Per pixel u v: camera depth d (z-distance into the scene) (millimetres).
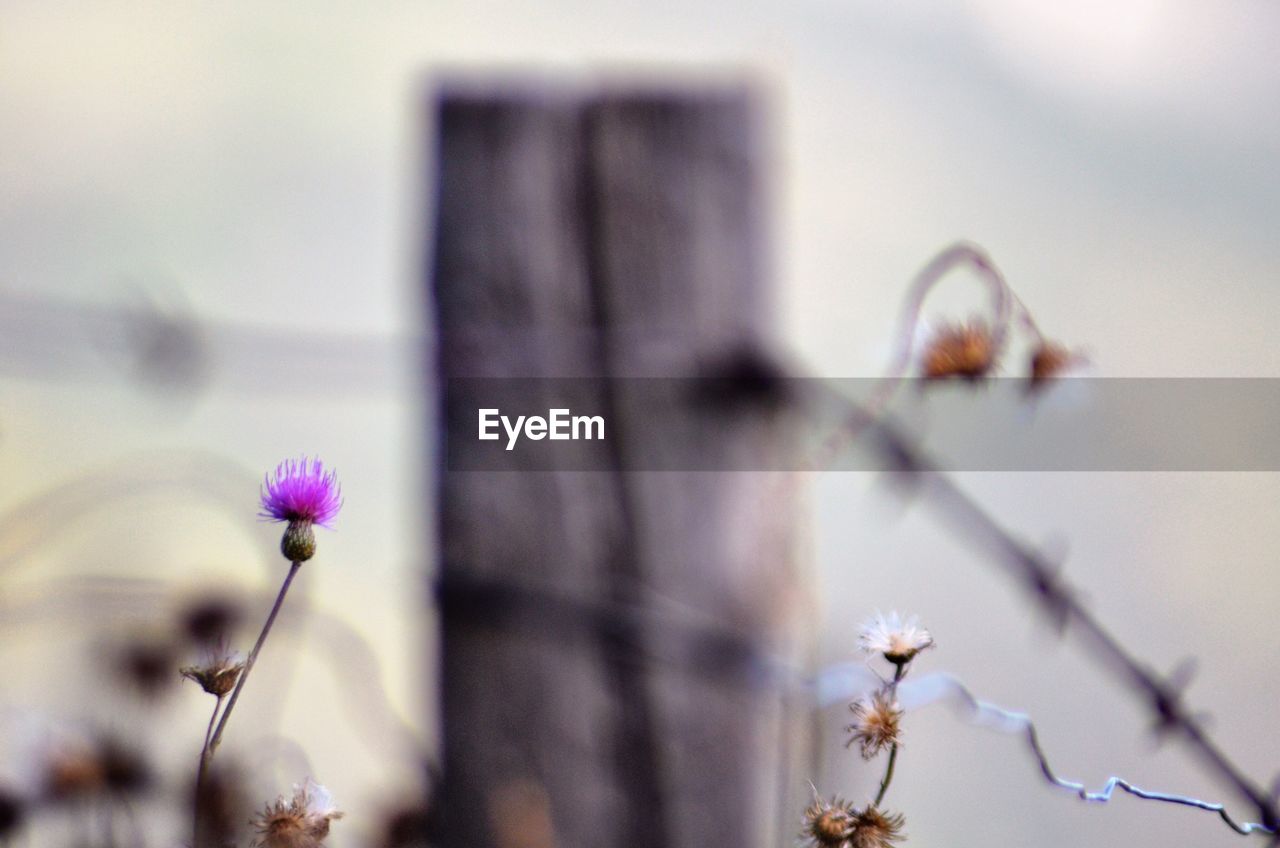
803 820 1001
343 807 1050
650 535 1096
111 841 1045
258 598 1096
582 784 1091
